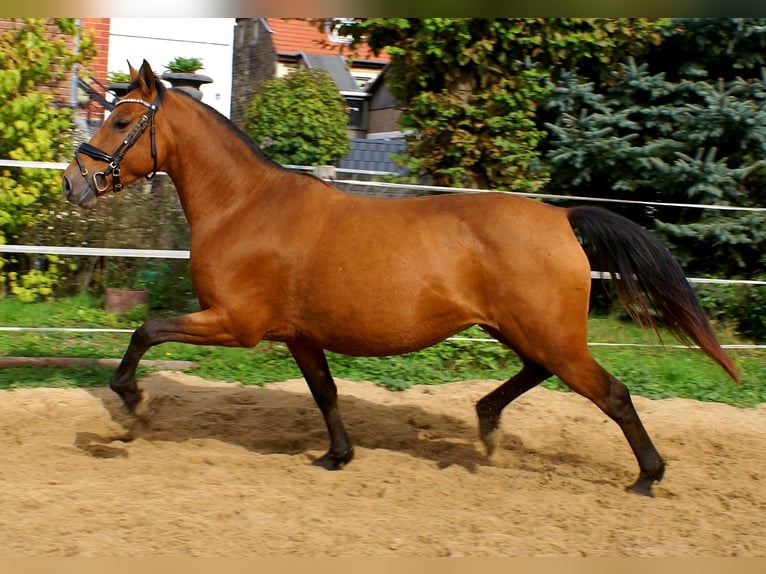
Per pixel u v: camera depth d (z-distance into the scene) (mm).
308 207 4684
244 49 22484
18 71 8070
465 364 7621
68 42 9211
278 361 7363
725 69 10016
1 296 8617
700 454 5691
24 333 7645
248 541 3775
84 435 5461
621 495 4703
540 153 9461
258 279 4680
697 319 4598
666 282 4605
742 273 9617
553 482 4918
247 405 6332
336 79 20766
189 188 4891
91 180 4816
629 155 9141
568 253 4473
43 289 8508
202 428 5793
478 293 4547
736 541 4055
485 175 8875
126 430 5664
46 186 8328
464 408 6480
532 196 7914
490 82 8570
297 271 4625
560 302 4453
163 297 8492
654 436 6004
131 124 4844
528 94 8602
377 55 8797
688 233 8984
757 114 8906
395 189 8531
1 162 7125
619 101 9594
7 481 4477
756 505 4668
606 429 6137
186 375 6957
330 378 5113
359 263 4516
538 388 7090
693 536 4098
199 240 4809
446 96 8531
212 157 4871
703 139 9070
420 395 6789
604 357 7992
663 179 9180
